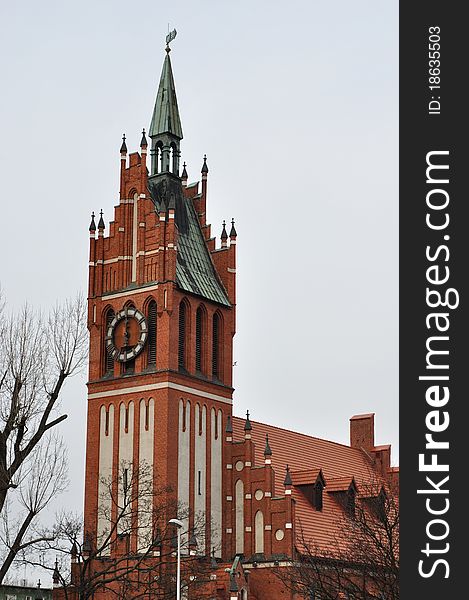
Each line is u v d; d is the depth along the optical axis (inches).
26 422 2495.1
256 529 3420.3
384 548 2797.7
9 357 2554.1
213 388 3548.2
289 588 3009.4
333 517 3727.9
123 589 3080.7
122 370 3494.1
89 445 3499.0
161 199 3644.2
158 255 3486.7
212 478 3472.0
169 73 3818.9
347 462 4382.4
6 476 2363.4
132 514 3253.0
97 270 3614.7
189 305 3523.6
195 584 3176.7
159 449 3326.8
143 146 3609.7
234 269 3722.9
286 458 3905.0
